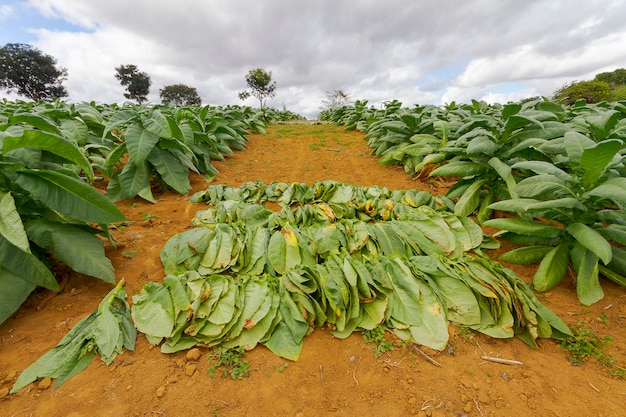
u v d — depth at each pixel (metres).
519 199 2.99
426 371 2.02
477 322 2.32
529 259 3.08
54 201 2.42
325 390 1.90
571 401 1.82
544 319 2.23
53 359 1.96
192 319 2.19
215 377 1.96
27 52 35.56
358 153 8.03
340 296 2.31
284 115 20.80
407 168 6.01
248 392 1.87
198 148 5.75
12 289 2.16
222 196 4.55
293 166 6.81
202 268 2.83
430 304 2.40
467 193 3.96
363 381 1.96
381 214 3.84
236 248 2.96
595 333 2.30
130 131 4.29
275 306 2.35
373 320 2.33
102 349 2.02
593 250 2.29
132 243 3.39
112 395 1.82
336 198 4.49
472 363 2.09
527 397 1.85
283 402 1.82
